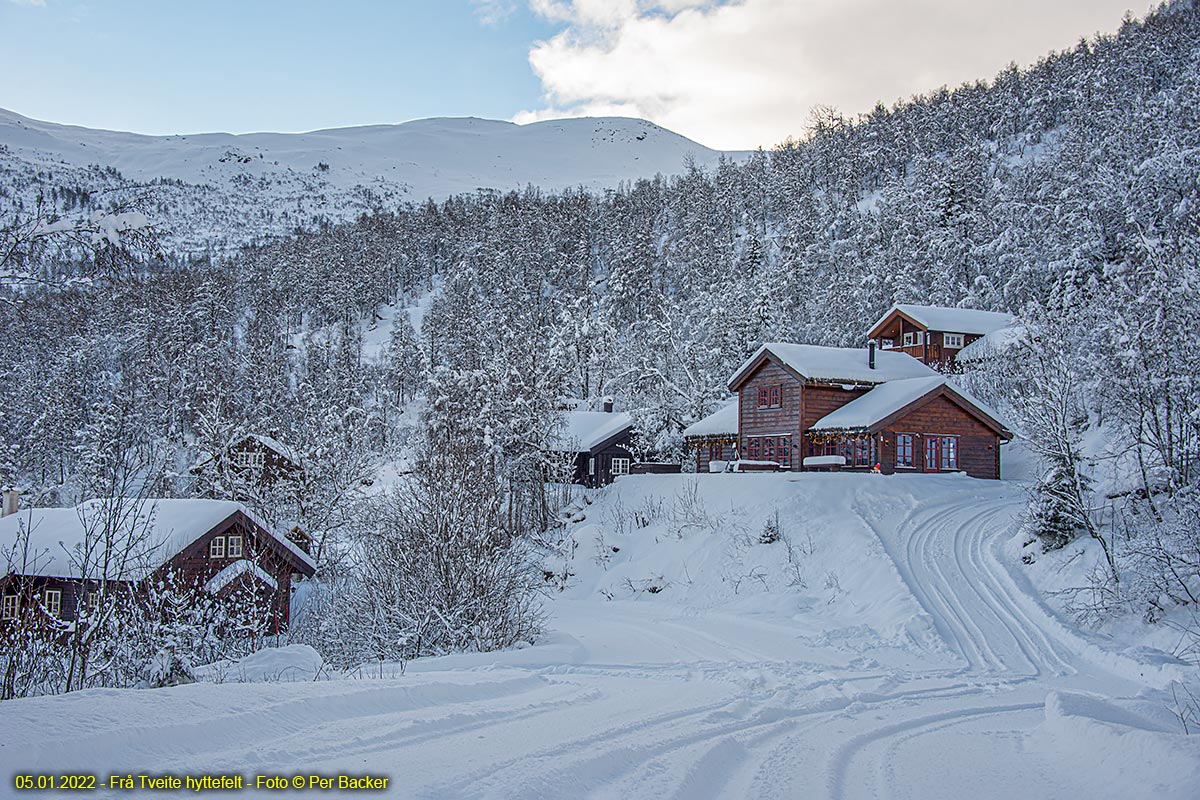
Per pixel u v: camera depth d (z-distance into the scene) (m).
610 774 7.96
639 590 33.00
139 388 60.81
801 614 27.02
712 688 15.27
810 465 40.53
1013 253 62.00
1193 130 54.06
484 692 11.74
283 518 38.84
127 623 15.26
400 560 21.02
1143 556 20.97
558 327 82.75
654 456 51.88
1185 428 22.98
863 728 12.04
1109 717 11.34
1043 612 22.98
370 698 9.69
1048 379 25.14
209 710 8.04
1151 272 24.73
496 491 23.41
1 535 25.17
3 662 13.53
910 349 59.47
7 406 56.47
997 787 8.63
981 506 34.09
